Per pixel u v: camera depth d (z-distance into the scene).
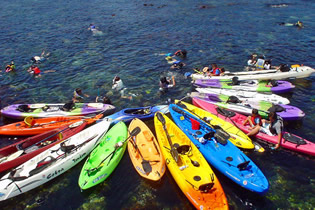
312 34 29.50
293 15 38.50
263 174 10.29
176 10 43.97
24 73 21.23
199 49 25.95
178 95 17.81
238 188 10.49
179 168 10.75
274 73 19.25
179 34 30.89
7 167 11.38
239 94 17.19
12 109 15.44
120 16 40.16
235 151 11.57
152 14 41.34
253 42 27.55
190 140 12.21
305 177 10.94
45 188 10.67
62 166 11.23
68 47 26.84
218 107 15.30
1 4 50.28
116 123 14.37
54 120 14.80
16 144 12.16
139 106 16.55
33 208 9.83
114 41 28.67
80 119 14.83
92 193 10.38
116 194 10.31
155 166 10.96
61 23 35.97
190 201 9.50
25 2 52.59
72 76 20.62
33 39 29.31
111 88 18.67
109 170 10.98
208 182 10.10
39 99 17.55
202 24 34.91
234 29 32.28
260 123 12.99
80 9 45.69
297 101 16.70
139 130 12.88
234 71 21.03
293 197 10.04
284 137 12.50
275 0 50.97
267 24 34.09
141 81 19.69
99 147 12.45
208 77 19.28
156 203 9.86
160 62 23.00
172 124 13.44
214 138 12.43
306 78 19.73
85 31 32.22
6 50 26.02
